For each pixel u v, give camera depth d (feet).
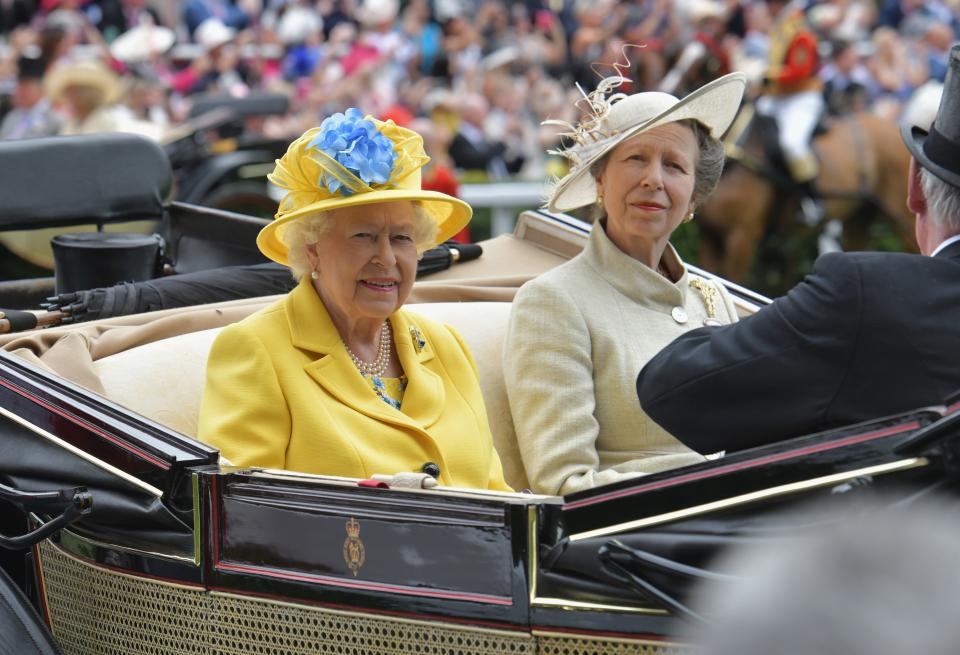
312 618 20.07
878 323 19.12
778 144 76.23
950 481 16.88
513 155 94.94
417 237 24.41
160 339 27.30
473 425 25.21
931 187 20.18
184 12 117.70
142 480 21.13
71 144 34.19
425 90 102.83
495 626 18.79
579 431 25.55
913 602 10.98
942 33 105.60
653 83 77.77
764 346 19.57
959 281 19.47
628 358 26.32
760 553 16.70
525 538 18.53
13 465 22.81
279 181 23.65
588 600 18.31
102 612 22.35
